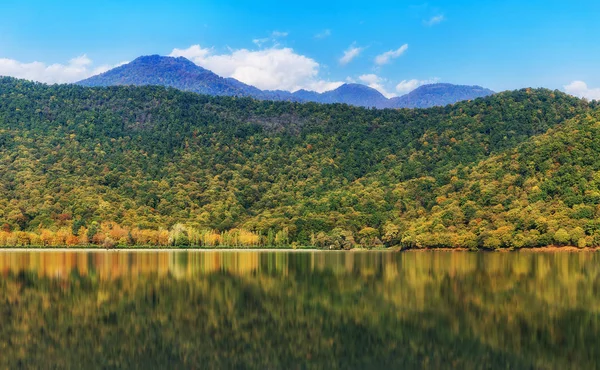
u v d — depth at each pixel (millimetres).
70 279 138375
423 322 89750
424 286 125188
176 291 120000
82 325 89750
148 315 96312
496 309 98562
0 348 77250
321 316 95000
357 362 71000
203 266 171875
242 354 74625
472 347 76125
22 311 99250
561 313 95000
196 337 82938
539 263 175125
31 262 184625
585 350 74188
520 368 67688
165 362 71688
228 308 101750
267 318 93875
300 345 78625
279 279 138625
